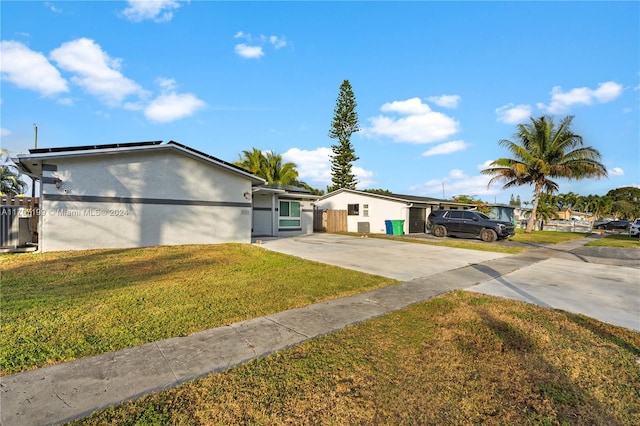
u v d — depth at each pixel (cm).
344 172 3784
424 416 277
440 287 739
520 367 365
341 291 678
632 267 1070
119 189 1136
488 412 285
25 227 1097
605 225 4822
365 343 419
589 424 272
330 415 274
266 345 405
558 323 506
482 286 767
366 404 290
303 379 327
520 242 1873
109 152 1097
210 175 1345
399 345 416
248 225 1464
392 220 2205
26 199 1064
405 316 530
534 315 544
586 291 731
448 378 338
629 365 374
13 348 374
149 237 1197
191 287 673
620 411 290
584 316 544
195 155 1273
